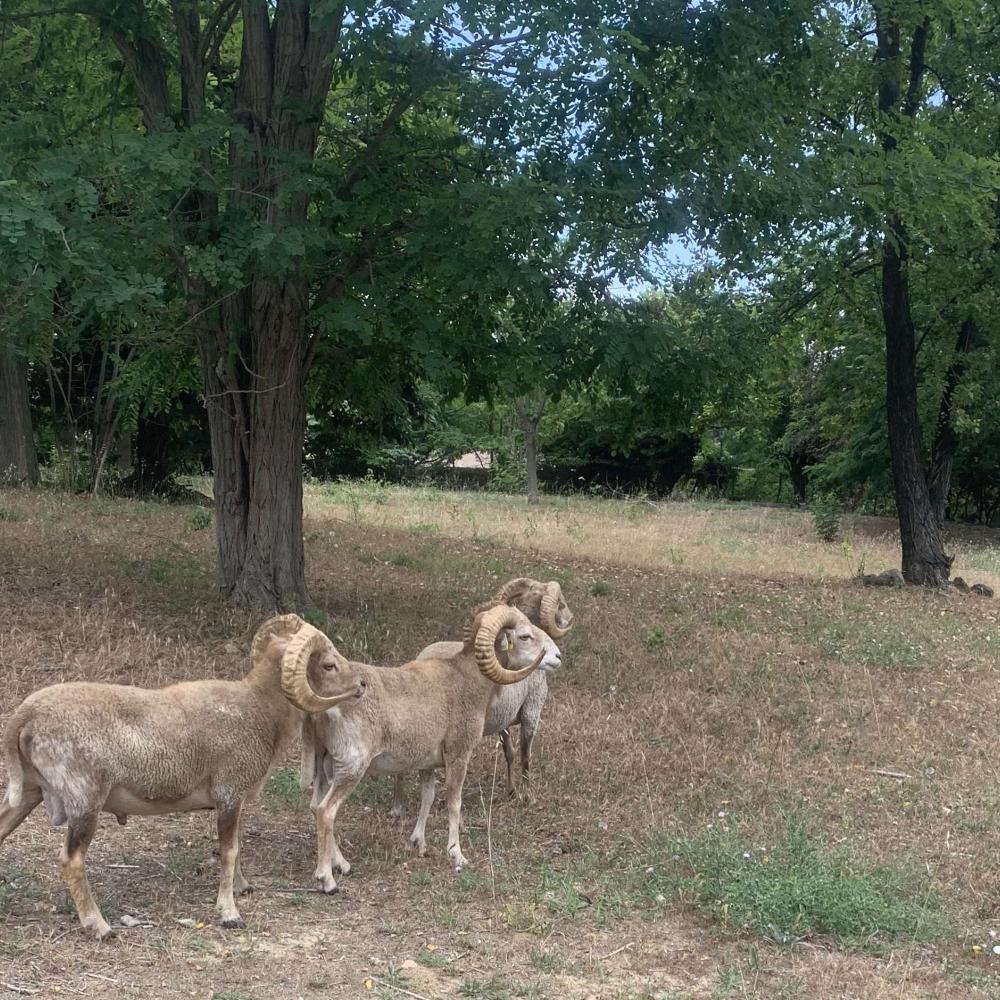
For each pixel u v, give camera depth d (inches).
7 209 344.5
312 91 461.7
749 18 449.4
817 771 361.1
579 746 366.9
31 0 486.6
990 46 751.7
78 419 1061.1
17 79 501.7
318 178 423.8
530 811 314.2
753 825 305.0
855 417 1049.5
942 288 779.4
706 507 1674.5
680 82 466.0
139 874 247.6
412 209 446.6
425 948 221.6
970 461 1598.2
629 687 443.2
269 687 231.5
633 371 473.4
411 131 497.7
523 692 315.6
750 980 218.5
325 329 437.4
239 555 498.0
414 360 488.7
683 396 523.2
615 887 259.3
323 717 245.9
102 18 465.1
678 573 799.1
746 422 890.1
